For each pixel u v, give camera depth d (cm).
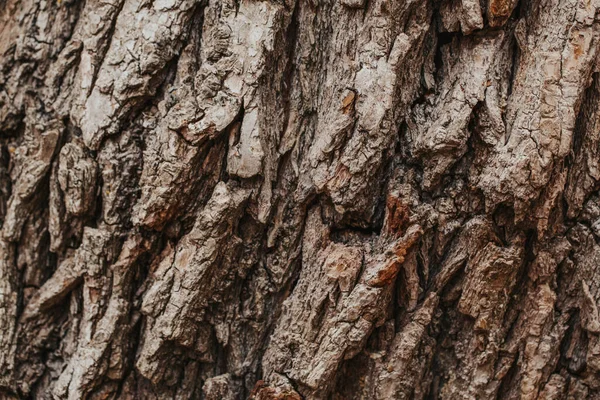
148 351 142
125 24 139
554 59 130
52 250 148
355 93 133
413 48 135
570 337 143
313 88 142
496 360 142
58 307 151
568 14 131
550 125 129
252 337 147
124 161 140
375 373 140
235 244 140
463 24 133
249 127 134
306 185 139
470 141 135
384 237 137
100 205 144
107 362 142
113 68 139
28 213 149
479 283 137
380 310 135
